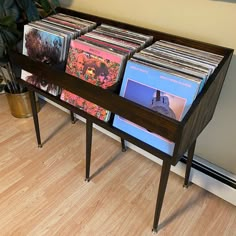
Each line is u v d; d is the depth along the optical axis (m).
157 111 0.88
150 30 1.12
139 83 0.92
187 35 1.06
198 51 0.99
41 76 1.12
